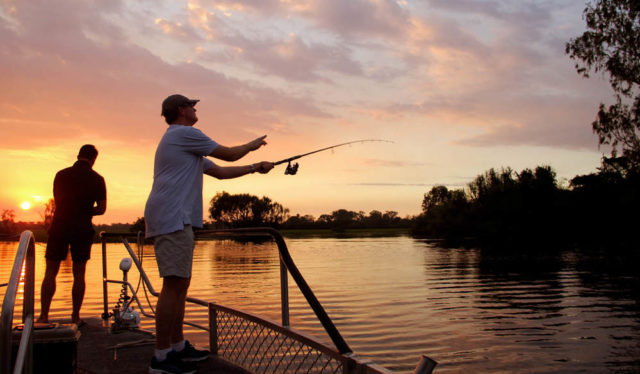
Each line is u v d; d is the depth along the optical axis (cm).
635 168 3531
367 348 1000
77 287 494
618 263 3200
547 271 2717
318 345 248
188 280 329
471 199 7050
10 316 149
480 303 1586
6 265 2661
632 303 1600
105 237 513
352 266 3088
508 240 5919
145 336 451
